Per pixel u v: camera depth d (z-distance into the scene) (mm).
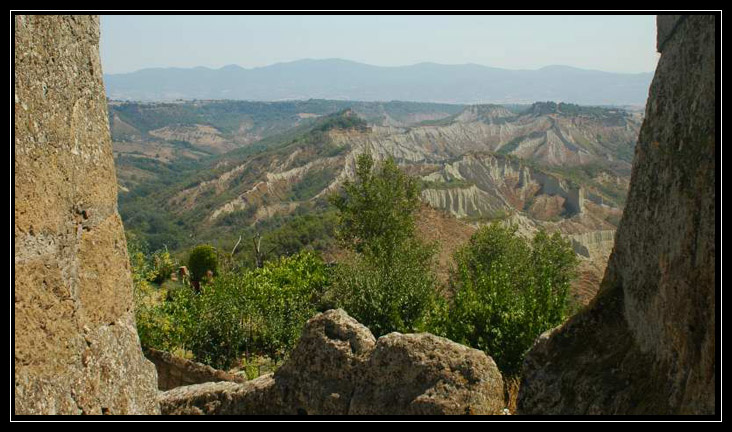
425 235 43250
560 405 4043
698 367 2908
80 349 2748
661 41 3900
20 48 2422
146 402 3307
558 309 10359
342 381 6012
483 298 11508
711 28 3135
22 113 2418
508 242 27906
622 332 4020
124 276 3225
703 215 2982
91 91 2994
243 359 16562
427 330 12219
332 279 21438
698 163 3143
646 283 3723
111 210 3139
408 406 5480
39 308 2480
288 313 18484
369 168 34438
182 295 18844
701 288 2936
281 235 54281
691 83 3381
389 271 18969
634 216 4035
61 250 2654
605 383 3762
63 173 2693
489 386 5457
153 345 15711
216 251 30938
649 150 3898
